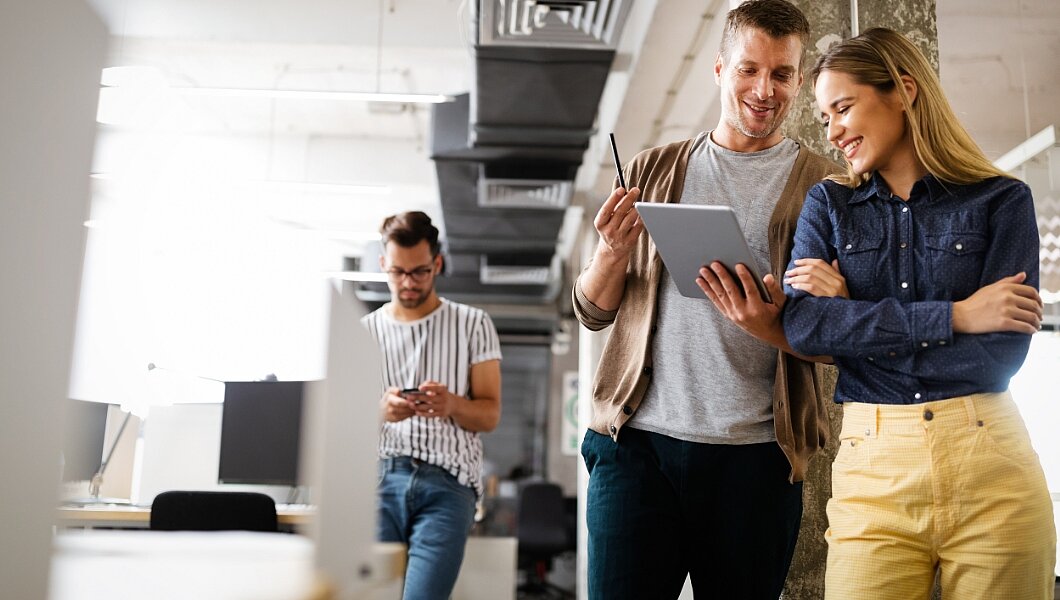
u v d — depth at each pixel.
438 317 2.82
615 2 4.30
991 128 3.37
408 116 8.36
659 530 1.74
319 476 0.91
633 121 6.18
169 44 6.78
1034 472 1.43
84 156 0.83
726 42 1.85
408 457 2.59
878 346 1.48
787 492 1.76
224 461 3.58
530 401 14.69
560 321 12.29
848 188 1.67
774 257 1.82
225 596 0.78
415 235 2.74
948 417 1.44
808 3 2.78
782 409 1.73
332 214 9.77
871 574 1.48
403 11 5.92
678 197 1.91
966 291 1.51
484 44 4.80
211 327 3.66
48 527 0.78
